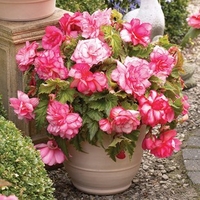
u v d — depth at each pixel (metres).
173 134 2.65
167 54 2.63
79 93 2.56
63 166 2.97
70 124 2.51
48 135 2.67
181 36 4.69
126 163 2.67
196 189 2.84
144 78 2.54
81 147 2.62
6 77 2.80
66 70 2.58
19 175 2.27
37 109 2.60
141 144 2.70
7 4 2.71
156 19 3.67
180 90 2.72
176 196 2.79
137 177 2.91
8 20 2.74
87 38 2.64
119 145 2.56
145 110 2.52
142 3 3.69
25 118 2.69
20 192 2.24
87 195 2.75
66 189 2.79
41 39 2.78
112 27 2.69
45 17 2.79
